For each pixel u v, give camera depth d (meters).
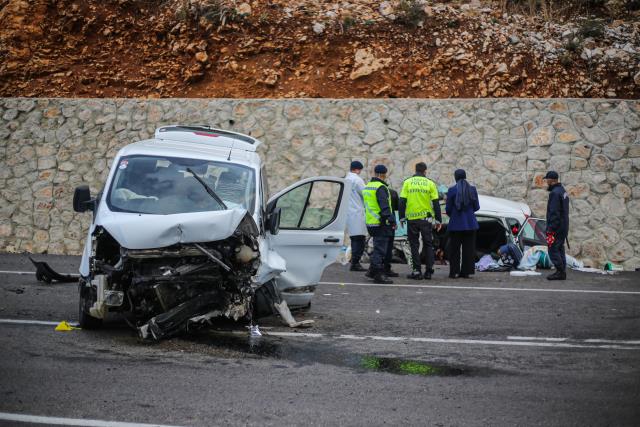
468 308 10.22
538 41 18.97
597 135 16.58
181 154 8.97
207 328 8.36
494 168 16.78
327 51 18.72
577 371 6.69
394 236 14.64
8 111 17.72
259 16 19.53
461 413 5.39
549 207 13.71
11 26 20.05
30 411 5.15
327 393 5.84
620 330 8.69
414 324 8.96
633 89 17.84
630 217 16.33
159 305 7.68
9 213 17.36
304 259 9.20
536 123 16.77
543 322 9.17
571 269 15.59
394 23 19.31
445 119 16.94
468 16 19.70
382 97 17.88
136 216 7.82
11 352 6.84
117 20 20.09
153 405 5.39
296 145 17.14
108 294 7.46
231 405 5.46
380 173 13.13
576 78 18.05
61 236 17.16
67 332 7.88
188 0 20.09
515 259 15.17
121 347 7.25
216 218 7.49
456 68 18.25
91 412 5.18
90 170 17.38
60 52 19.73
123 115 17.52
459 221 13.74
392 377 6.39
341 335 8.20
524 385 6.18
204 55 18.88
